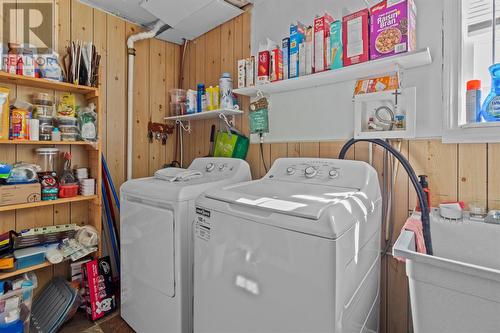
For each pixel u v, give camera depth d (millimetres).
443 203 1173
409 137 1311
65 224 1931
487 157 1156
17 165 1687
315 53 1504
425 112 1305
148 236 1496
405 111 1323
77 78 1850
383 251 1418
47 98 1808
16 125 1608
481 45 1238
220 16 2154
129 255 1652
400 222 1377
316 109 1700
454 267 700
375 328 1296
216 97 2092
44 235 1765
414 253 775
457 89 1212
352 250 942
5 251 1601
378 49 1257
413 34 1261
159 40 2582
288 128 1840
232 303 1062
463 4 1222
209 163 1978
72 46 1848
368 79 1445
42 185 1713
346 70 1375
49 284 1919
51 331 1597
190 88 2611
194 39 2564
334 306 808
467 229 1082
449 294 721
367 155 1499
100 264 1836
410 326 1348
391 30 1221
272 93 1921
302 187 1307
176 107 2531
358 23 1320
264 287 957
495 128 1110
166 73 2641
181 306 1332
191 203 1387
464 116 1229
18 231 1804
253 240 986
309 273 851
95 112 1951
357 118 1455
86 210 2105
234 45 2195
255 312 985
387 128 1371
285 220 908
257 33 2029
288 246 896
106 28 2223
